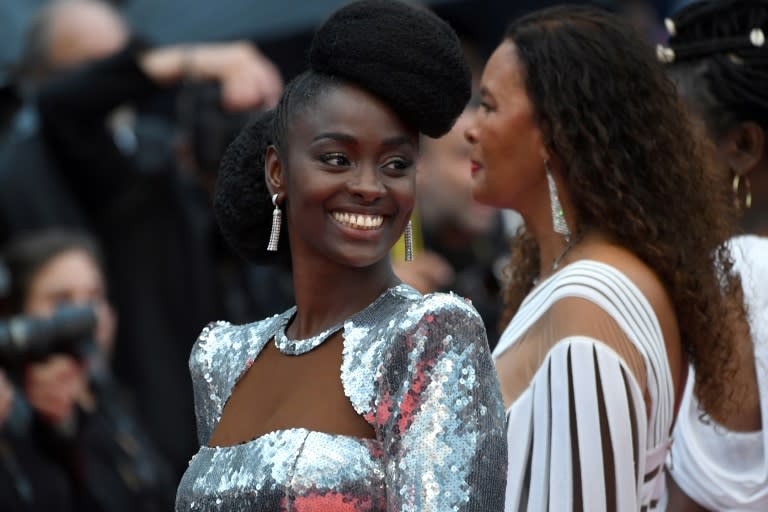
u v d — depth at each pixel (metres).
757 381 11.07
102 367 17.41
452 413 7.75
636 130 10.29
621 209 10.22
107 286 19.47
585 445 9.62
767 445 10.98
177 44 23.41
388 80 7.98
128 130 20.33
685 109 10.54
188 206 19.95
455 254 19.53
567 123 10.31
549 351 9.91
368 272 8.34
